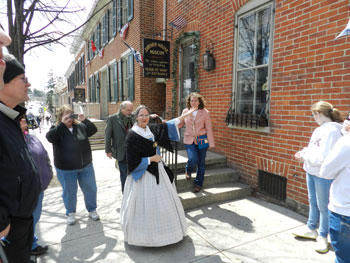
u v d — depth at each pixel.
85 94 17.72
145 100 8.01
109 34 11.41
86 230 3.06
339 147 1.91
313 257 2.46
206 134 3.78
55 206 3.82
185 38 5.88
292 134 3.43
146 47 6.05
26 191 1.35
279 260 2.43
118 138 3.82
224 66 4.67
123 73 9.74
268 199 3.91
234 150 4.54
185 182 4.02
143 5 7.55
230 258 2.47
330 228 1.98
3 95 1.37
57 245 2.72
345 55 2.74
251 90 4.20
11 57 1.38
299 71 3.29
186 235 2.90
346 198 1.85
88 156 3.23
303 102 3.25
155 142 2.68
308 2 3.13
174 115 6.46
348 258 1.86
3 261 1.31
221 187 4.11
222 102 4.77
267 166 3.86
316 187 2.54
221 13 4.67
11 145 1.28
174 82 6.36
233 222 3.21
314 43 3.08
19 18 3.52
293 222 3.18
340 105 2.81
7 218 1.21
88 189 3.29
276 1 3.58
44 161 2.61
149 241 2.51
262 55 3.95
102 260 2.46
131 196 2.60
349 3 2.68
